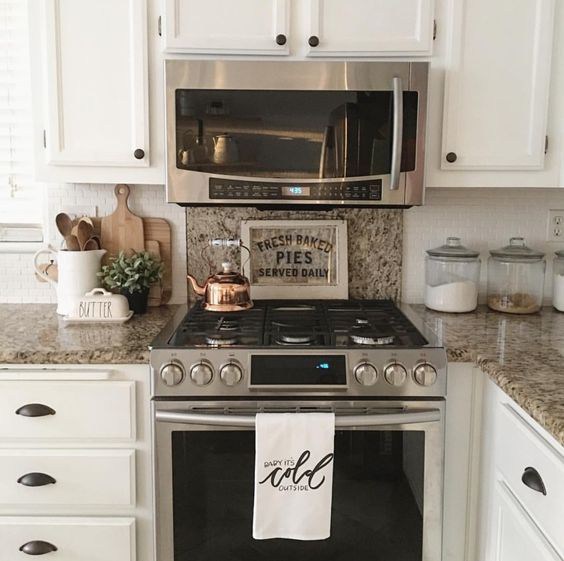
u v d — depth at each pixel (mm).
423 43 1663
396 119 1583
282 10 1651
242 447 1445
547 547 1081
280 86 1613
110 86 1689
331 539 1468
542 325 1754
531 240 2061
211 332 1566
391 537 1468
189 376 1401
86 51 1677
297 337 1505
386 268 2041
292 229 2010
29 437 1464
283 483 1380
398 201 1661
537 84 1695
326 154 1644
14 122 2051
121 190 1993
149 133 1716
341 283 2010
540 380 1226
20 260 2049
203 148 1636
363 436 1439
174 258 2033
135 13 1663
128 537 1489
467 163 1720
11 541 1485
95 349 1464
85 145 1708
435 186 1743
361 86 1615
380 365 1407
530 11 1673
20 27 2016
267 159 1645
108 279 1855
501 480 1353
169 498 1449
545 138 1724
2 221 2088
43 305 2035
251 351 1410
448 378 1488
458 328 1704
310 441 1370
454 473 1513
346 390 1405
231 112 1626
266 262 2018
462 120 1706
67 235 1930
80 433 1464
